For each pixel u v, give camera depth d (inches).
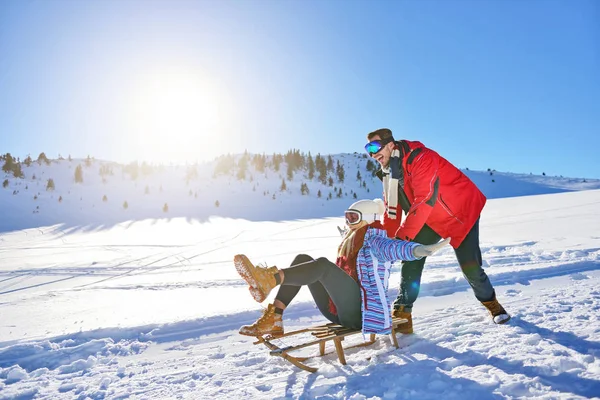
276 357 139.2
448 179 144.0
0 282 695.1
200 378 126.0
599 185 4977.9
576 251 296.4
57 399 117.4
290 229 1678.2
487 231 604.4
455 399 94.0
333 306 126.3
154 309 263.9
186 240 1499.8
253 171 5900.6
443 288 222.8
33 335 185.5
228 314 190.2
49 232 2477.9
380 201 131.7
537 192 4734.3
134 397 114.3
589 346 119.9
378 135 138.0
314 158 6505.9
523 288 207.5
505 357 115.7
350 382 110.0
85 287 405.4
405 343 138.8
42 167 5797.2
